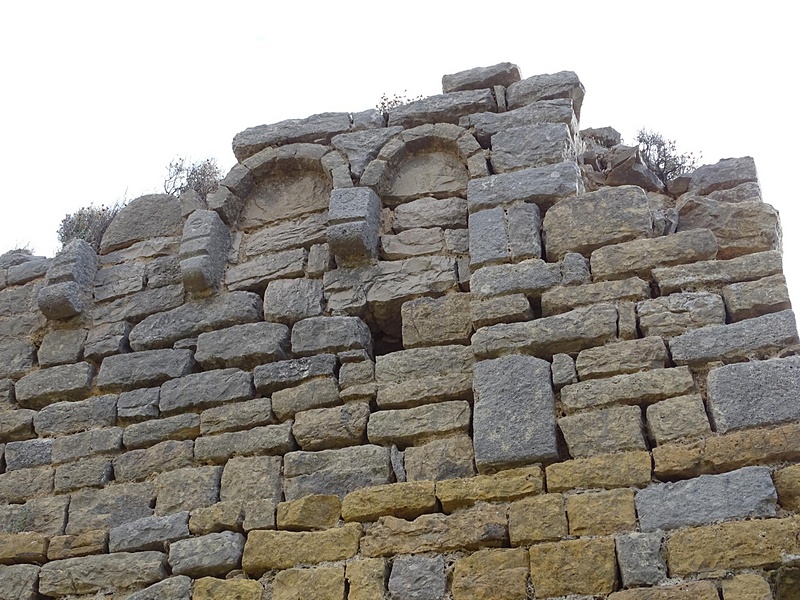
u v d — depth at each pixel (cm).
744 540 650
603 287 803
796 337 739
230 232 976
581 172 924
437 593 692
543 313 813
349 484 777
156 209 1027
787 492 670
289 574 734
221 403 863
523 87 961
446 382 804
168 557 782
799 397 704
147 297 962
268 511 776
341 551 736
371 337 886
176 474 827
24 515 848
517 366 771
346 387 832
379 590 705
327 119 995
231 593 741
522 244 844
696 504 677
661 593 644
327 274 905
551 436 734
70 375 930
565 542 684
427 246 898
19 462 888
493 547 704
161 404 880
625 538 674
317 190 977
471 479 736
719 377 728
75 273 977
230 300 921
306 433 815
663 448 710
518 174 887
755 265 790
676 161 984
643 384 743
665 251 812
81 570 794
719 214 849
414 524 727
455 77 986
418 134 952
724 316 771
